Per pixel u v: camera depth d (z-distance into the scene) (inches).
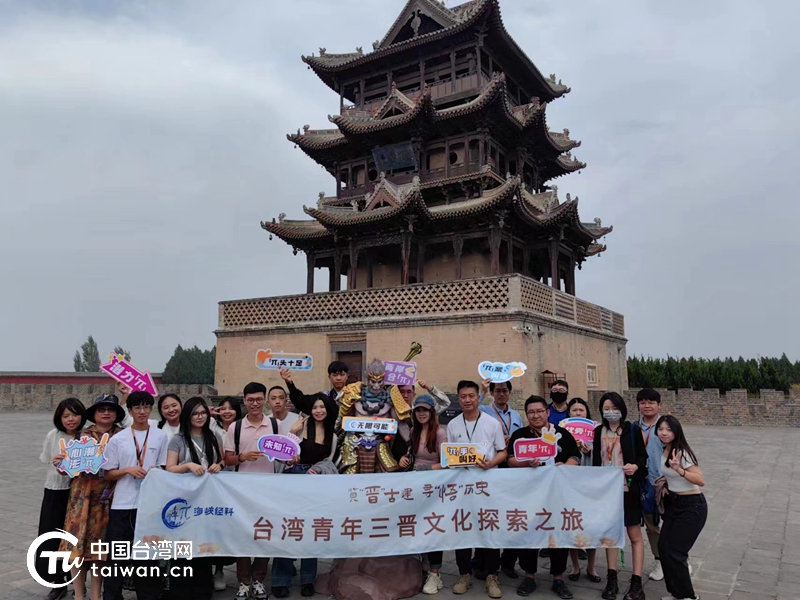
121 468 273.1
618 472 293.1
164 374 2898.6
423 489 293.1
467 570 299.0
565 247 1263.5
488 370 362.6
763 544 376.5
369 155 1294.3
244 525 280.1
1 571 324.2
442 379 889.5
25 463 714.2
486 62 1278.3
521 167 1293.1
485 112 1124.5
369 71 1362.0
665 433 278.4
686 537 273.7
